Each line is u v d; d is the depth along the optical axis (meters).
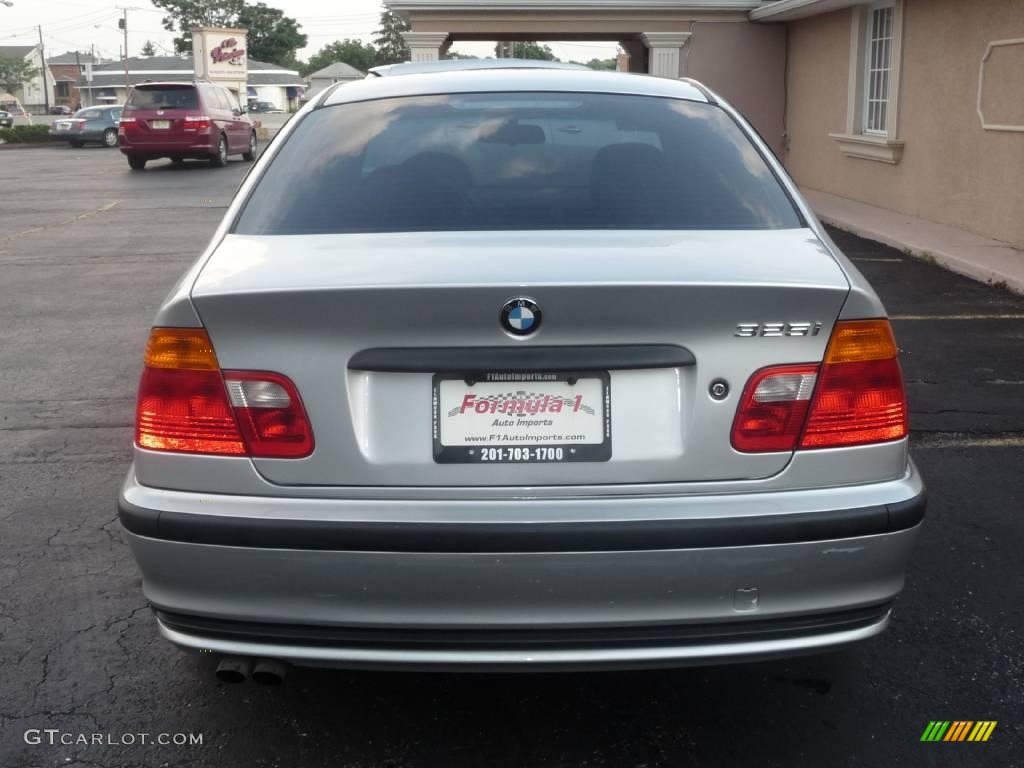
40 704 3.03
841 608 2.49
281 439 2.44
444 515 2.38
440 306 2.37
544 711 2.99
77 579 3.79
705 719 2.95
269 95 77.94
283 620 2.44
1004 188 10.14
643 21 16.08
